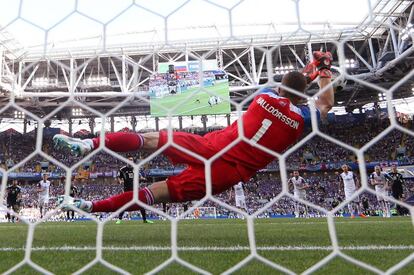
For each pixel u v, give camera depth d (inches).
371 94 1288.1
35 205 948.0
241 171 126.7
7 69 746.8
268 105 128.3
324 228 234.7
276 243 146.2
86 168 1124.5
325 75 115.1
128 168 359.9
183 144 126.0
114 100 1220.5
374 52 1079.6
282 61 1176.8
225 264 96.2
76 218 591.8
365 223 284.7
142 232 217.5
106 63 1101.7
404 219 349.7
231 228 245.9
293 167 1127.6
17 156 1203.2
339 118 1333.7
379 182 459.2
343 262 96.1
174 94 707.4
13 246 142.1
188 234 198.5
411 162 1063.6
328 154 1172.5
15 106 65.2
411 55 861.8
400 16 729.6
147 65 1031.6
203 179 125.8
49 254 118.1
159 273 84.7
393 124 50.9
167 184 128.0
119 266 94.4
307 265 93.3
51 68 1059.3
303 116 129.7
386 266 91.7
